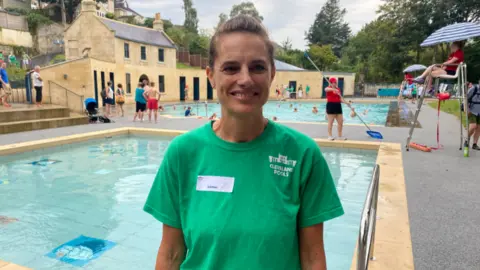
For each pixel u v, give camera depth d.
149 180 6.09
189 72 31.20
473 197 4.26
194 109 22.59
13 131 10.08
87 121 12.59
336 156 7.71
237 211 1.21
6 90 12.70
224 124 1.29
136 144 9.48
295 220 1.24
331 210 1.26
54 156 7.96
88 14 24.02
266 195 1.21
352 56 54.44
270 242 1.18
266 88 1.25
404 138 8.79
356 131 10.08
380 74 42.28
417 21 38.19
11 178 6.18
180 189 1.31
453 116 14.32
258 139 1.27
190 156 1.32
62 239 3.80
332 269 3.13
